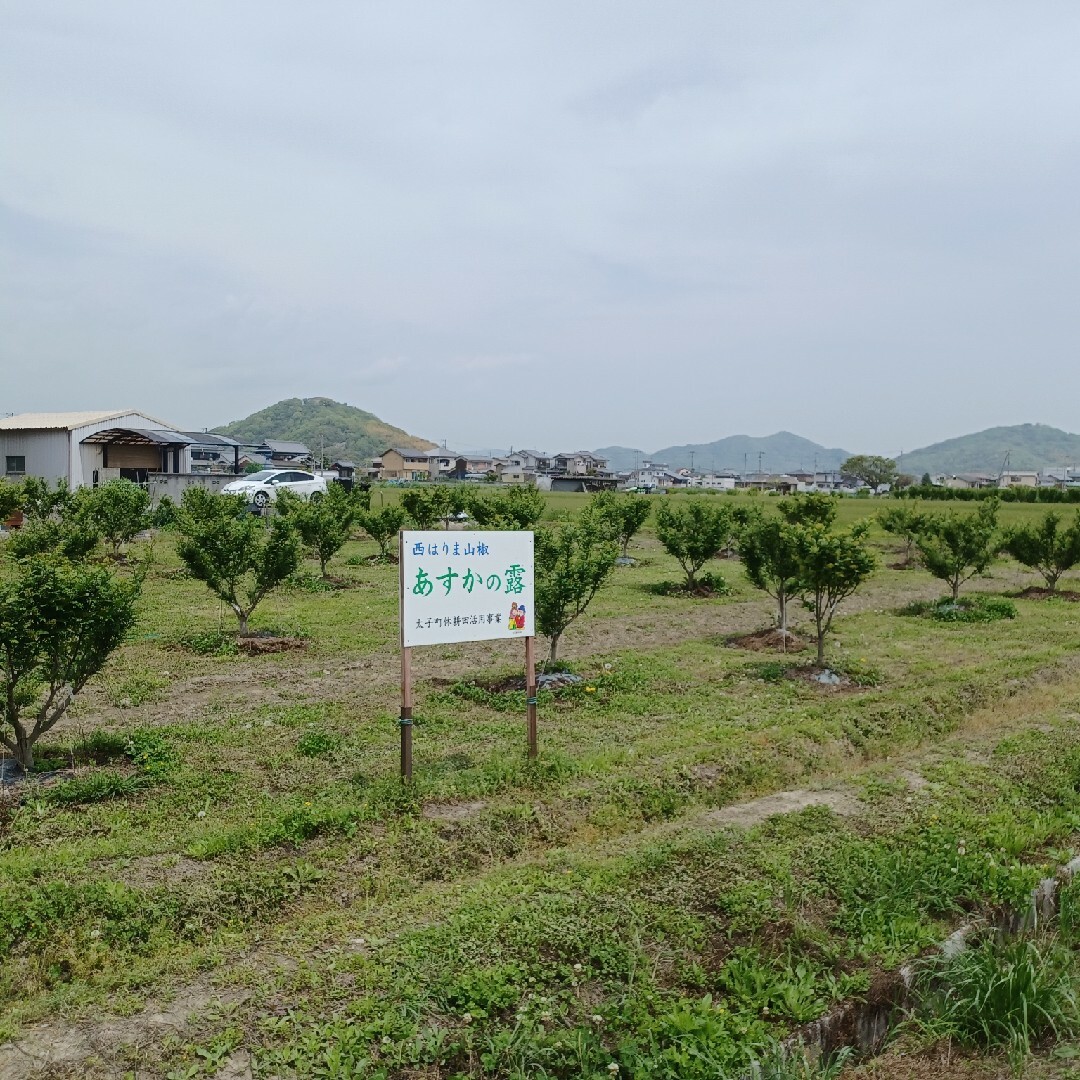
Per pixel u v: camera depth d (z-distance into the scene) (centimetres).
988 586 2198
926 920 524
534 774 731
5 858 564
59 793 671
